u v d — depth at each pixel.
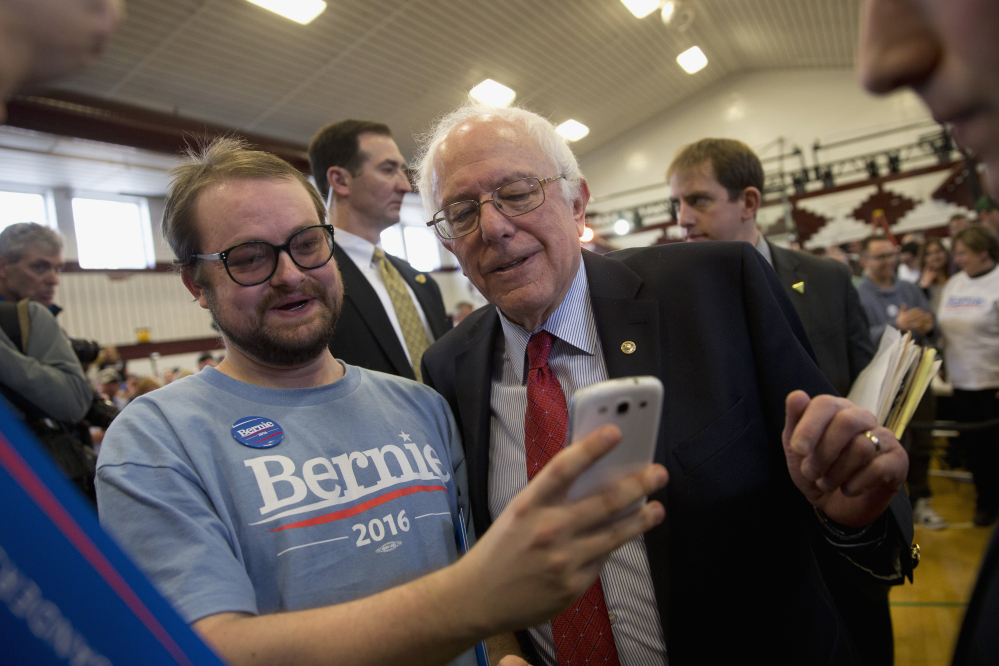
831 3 8.47
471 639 0.50
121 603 0.23
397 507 0.84
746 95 12.67
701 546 0.91
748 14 9.58
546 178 1.02
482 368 1.16
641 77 11.32
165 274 10.81
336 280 0.94
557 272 1.02
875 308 3.30
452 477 1.00
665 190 13.45
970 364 3.02
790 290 1.81
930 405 2.71
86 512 0.22
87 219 10.20
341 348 1.58
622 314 1.06
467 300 15.27
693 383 0.99
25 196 9.72
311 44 7.23
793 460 0.78
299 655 0.54
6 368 1.43
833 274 1.82
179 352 10.53
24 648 0.20
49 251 1.84
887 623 1.19
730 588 0.92
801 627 0.94
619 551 0.97
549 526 0.46
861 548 0.88
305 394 0.90
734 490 0.93
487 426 1.11
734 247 1.09
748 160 1.81
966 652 0.49
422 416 1.03
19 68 0.23
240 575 0.67
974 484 3.02
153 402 0.82
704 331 1.02
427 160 1.13
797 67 12.09
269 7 6.34
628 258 1.17
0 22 0.22
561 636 0.96
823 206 10.61
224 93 7.60
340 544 0.77
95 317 9.93
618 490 0.48
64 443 1.57
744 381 1.00
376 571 0.78
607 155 14.12
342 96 8.45
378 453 0.88
